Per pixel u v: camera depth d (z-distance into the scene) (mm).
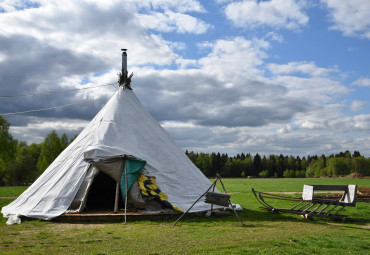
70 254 6785
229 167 135250
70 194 11922
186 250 7066
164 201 12086
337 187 12750
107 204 16234
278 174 140750
